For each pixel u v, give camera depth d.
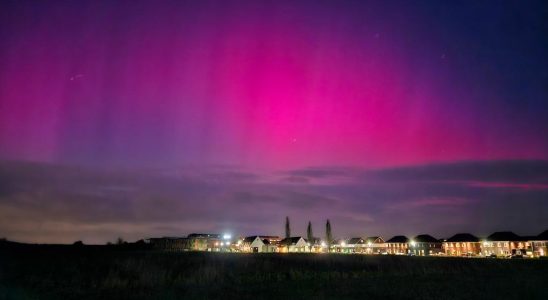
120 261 52.62
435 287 34.75
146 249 99.88
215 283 38.16
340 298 29.30
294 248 155.62
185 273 45.50
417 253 159.38
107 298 30.25
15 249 68.75
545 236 128.38
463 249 145.75
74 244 87.88
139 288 34.94
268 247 155.62
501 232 142.12
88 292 32.94
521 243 132.00
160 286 35.97
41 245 78.88
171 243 140.38
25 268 45.19
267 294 31.27
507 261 70.06
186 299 29.38
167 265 51.31
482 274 47.16
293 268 52.62
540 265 60.50
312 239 163.12
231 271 47.41
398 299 28.80
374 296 30.14
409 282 38.78
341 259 67.06
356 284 37.25
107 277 39.31
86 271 44.56
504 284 36.53
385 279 41.66
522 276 44.22
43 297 30.70
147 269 46.53
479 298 28.69
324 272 47.75
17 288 34.09
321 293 31.33
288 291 32.69
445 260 71.56
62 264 48.84
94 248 88.50
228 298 29.48
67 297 30.75
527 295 29.97
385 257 77.12
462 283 37.53
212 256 65.94
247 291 32.94
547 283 37.22
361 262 62.34
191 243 143.75
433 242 157.38
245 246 154.38
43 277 39.97
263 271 48.28
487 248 139.50
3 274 41.12
